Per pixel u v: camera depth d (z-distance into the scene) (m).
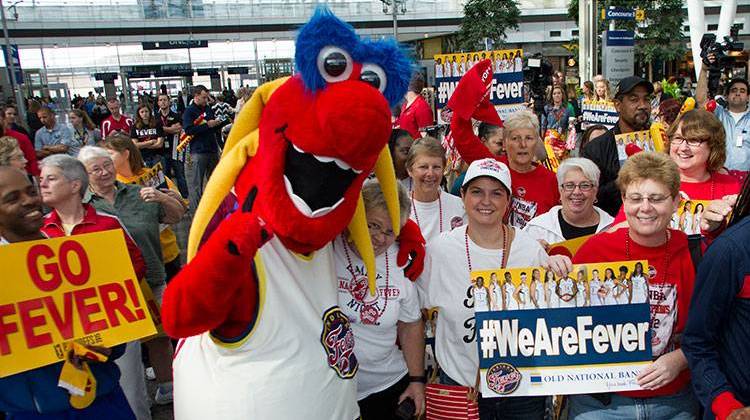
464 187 2.89
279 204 2.00
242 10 49.25
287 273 2.16
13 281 2.37
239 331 2.08
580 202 3.66
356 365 2.45
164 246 4.81
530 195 4.43
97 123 22.45
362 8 48.28
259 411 2.10
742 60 8.80
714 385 2.20
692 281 2.60
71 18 46.44
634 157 2.59
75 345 2.45
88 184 3.57
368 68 1.98
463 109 4.57
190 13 48.69
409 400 2.94
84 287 2.55
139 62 61.44
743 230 2.14
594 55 19.00
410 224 2.89
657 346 2.61
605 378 2.57
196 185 10.92
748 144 6.47
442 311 2.93
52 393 2.44
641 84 4.86
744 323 2.17
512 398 2.89
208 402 2.14
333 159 1.94
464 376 2.91
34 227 2.51
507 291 2.58
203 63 60.19
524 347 2.59
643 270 2.54
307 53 1.92
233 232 1.77
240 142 2.16
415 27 49.09
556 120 13.72
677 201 2.55
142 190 4.14
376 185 2.72
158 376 4.41
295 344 2.15
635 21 24.30
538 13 49.56
